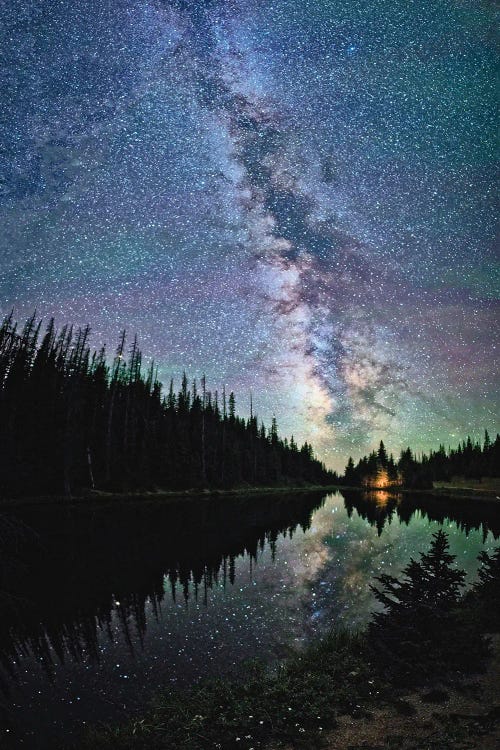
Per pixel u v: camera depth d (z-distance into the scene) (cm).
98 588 1625
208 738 660
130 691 891
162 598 1529
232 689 824
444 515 4822
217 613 1380
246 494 8125
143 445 6700
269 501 6794
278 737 650
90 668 996
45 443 5159
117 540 2580
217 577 1836
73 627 1250
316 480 15750
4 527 837
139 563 2034
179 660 1036
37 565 1923
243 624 1284
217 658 1049
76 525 3094
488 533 3241
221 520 3822
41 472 4759
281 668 923
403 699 724
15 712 808
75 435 5494
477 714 655
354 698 734
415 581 988
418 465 15000
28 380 5516
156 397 8794
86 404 6500
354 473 17425
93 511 3956
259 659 1038
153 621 1304
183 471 7369
